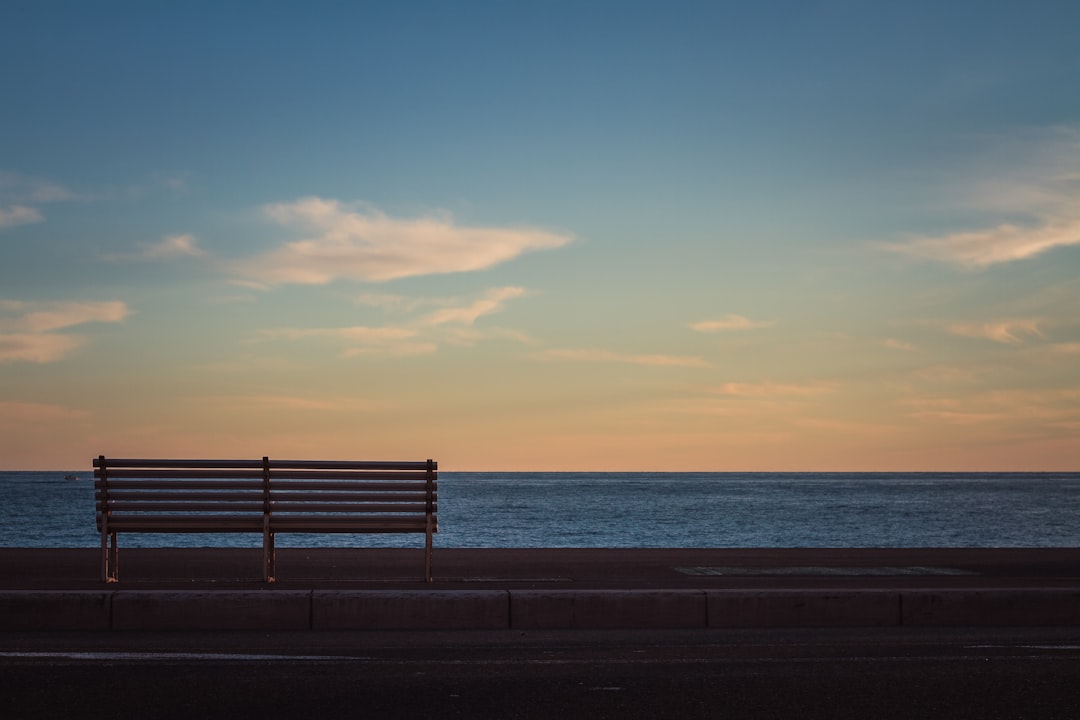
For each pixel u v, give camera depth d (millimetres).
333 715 6168
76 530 52062
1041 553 14820
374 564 13016
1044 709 6418
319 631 9258
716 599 9773
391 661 7812
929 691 6871
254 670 7430
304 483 10984
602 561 13477
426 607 9539
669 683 7082
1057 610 10047
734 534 50344
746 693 6793
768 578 11594
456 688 6887
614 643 8727
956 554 14641
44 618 9234
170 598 9352
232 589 9938
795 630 9500
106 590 9594
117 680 7062
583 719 6129
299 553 14281
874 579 11492
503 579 11430
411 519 11141
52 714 6156
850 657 8070
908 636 9164
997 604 9992
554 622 9625
